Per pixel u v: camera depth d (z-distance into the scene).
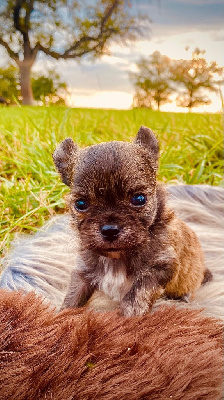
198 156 0.50
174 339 0.18
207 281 0.29
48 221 0.34
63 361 0.15
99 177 0.22
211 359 0.17
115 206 0.22
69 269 0.28
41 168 0.44
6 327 0.16
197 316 0.20
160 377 0.15
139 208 0.22
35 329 0.16
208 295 0.27
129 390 0.15
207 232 0.34
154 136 0.24
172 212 0.25
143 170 0.22
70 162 0.24
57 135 0.50
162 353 0.16
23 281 0.27
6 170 0.45
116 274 0.24
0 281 0.28
